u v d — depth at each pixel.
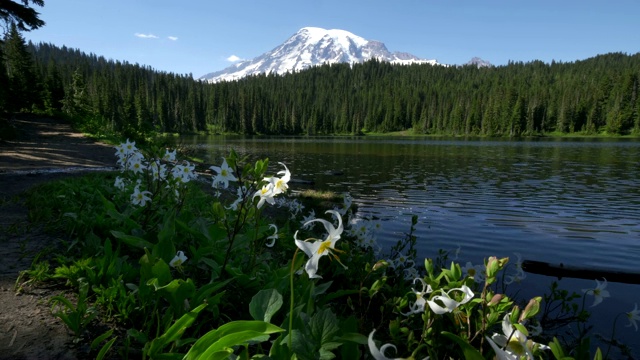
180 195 4.28
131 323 2.48
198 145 58.00
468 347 1.57
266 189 2.19
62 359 2.05
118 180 5.05
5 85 25.56
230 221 3.71
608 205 13.52
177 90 145.88
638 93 103.69
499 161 32.16
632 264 7.54
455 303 1.71
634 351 3.96
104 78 108.62
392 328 2.31
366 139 93.94
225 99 135.00
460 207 13.01
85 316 2.44
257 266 3.33
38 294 2.76
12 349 2.10
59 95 62.03
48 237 3.96
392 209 12.51
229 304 2.74
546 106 118.56
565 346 3.93
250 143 67.56
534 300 1.47
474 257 7.64
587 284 6.12
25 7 18.12
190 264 3.12
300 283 2.76
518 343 1.33
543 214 11.98
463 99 138.25
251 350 2.39
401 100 151.25
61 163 11.93
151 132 21.98
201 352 1.65
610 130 105.50
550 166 27.70
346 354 1.87
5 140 17.34
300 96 185.25
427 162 31.39
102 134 25.75
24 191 6.20
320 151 46.06
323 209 11.47
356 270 4.02
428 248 8.12
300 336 1.83
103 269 2.80
